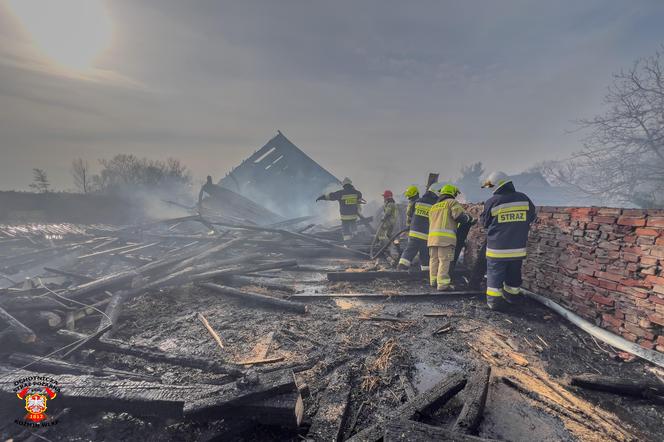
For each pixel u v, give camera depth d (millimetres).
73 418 1948
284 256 7586
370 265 6414
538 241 3965
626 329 2807
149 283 4543
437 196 5441
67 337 2959
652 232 2564
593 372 2521
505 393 2232
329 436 1741
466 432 1699
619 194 13539
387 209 7035
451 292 4410
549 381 2393
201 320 3568
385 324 3443
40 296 3559
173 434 1815
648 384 2203
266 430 1839
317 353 2797
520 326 3385
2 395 1932
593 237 3143
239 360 2713
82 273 5875
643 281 2652
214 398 1771
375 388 2268
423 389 2273
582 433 1865
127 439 1795
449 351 2846
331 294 4461
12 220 11555
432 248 4766
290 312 3852
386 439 1506
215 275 5043
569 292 3465
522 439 1810
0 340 2621
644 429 1914
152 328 3406
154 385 1979
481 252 4422
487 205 3855
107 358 2691
